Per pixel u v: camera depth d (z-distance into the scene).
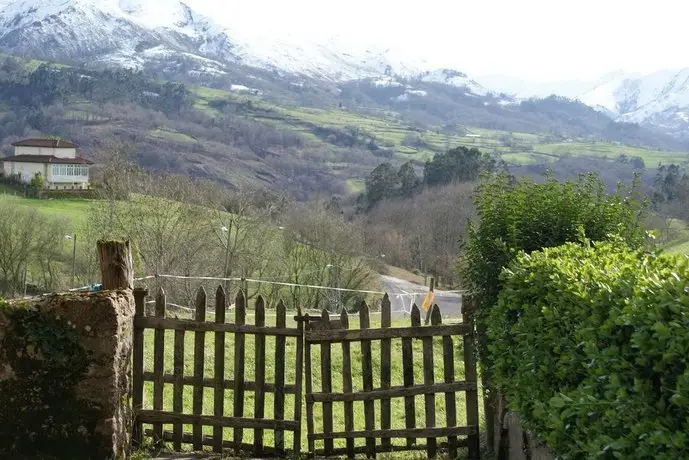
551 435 7.07
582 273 7.84
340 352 19.75
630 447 5.49
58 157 108.75
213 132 167.38
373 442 11.71
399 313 51.47
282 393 11.75
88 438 10.63
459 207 76.44
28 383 10.65
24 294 55.69
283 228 56.69
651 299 5.96
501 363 9.92
